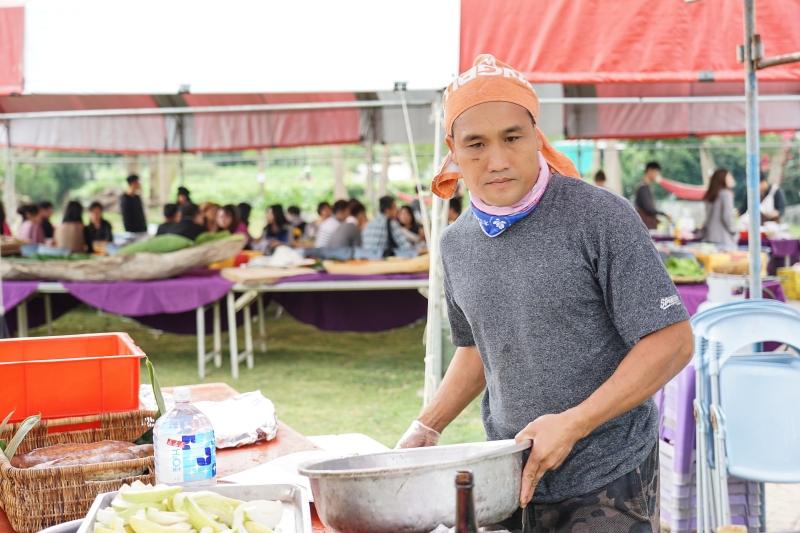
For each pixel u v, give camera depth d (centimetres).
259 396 215
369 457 124
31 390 172
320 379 604
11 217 993
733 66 350
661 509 297
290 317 959
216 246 614
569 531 150
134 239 977
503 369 153
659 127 972
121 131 1067
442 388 177
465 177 145
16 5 375
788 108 954
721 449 253
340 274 614
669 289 138
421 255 669
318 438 207
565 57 354
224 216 789
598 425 134
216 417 201
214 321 646
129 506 111
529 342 147
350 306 704
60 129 1048
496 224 145
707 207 843
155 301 592
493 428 163
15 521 145
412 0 368
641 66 352
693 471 277
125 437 175
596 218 140
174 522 108
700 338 263
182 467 150
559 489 150
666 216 977
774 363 265
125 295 591
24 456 156
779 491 358
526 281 145
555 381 147
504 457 115
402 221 879
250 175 2570
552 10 353
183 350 738
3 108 922
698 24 349
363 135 1054
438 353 409
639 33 351
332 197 2208
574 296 143
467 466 109
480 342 158
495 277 149
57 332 838
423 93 916
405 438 170
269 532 109
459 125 142
